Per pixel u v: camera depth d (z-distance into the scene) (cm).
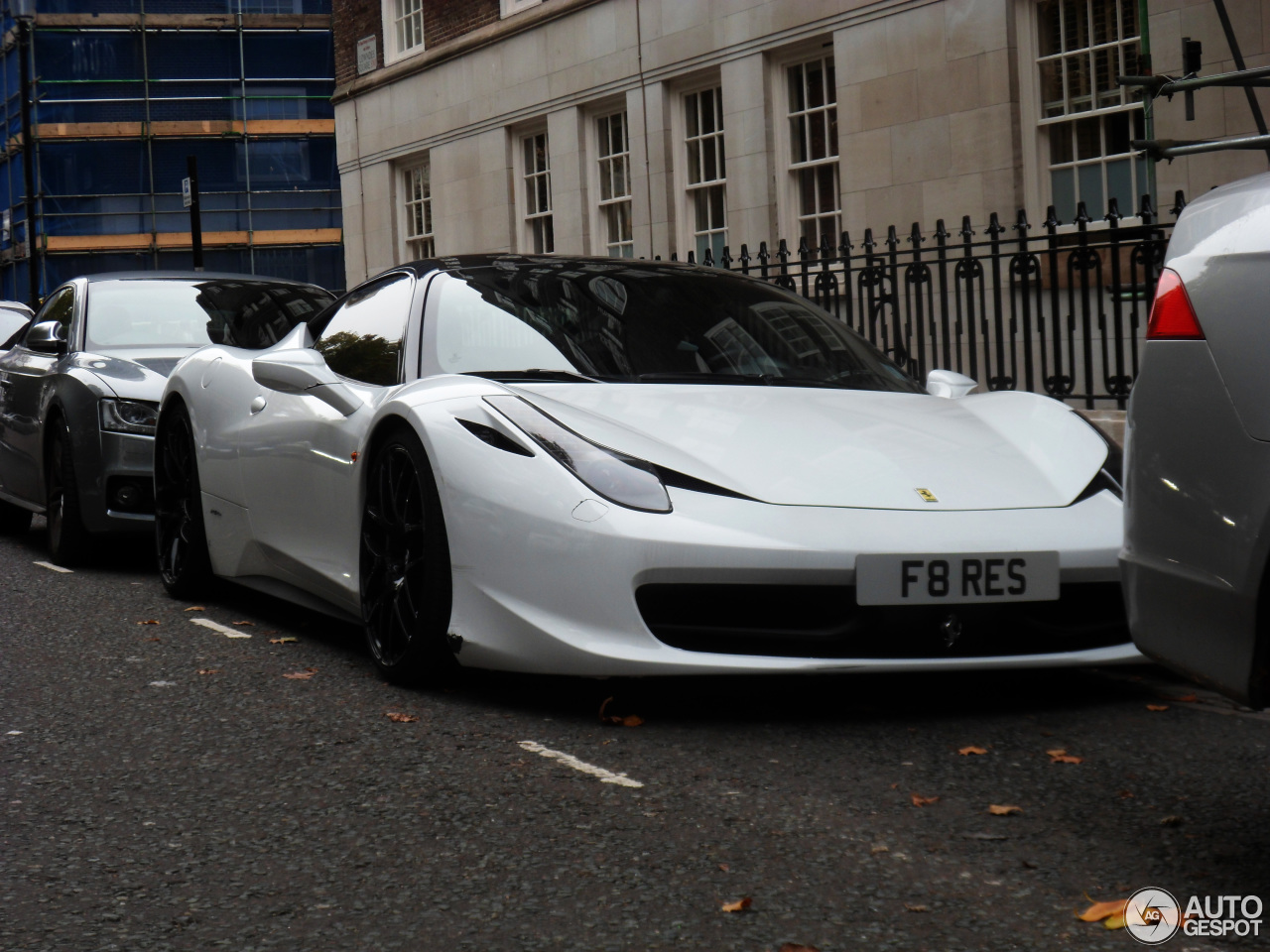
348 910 230
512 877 244
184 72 5019
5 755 327
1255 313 224
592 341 423
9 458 747
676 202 1357
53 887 243
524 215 1603
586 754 320
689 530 330
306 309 738
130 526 632
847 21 1121
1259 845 258
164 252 5038
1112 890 236
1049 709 362
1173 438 240
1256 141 461
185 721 356
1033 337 923
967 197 1030
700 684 387
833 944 214
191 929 224
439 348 421
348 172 1925
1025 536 342
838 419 387
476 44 1625
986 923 221
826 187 1185
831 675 400
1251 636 227
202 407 527
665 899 233
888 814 276
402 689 386
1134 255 650
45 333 678
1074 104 964
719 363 427
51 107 4894
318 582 445
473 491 358
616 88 1405
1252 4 831
